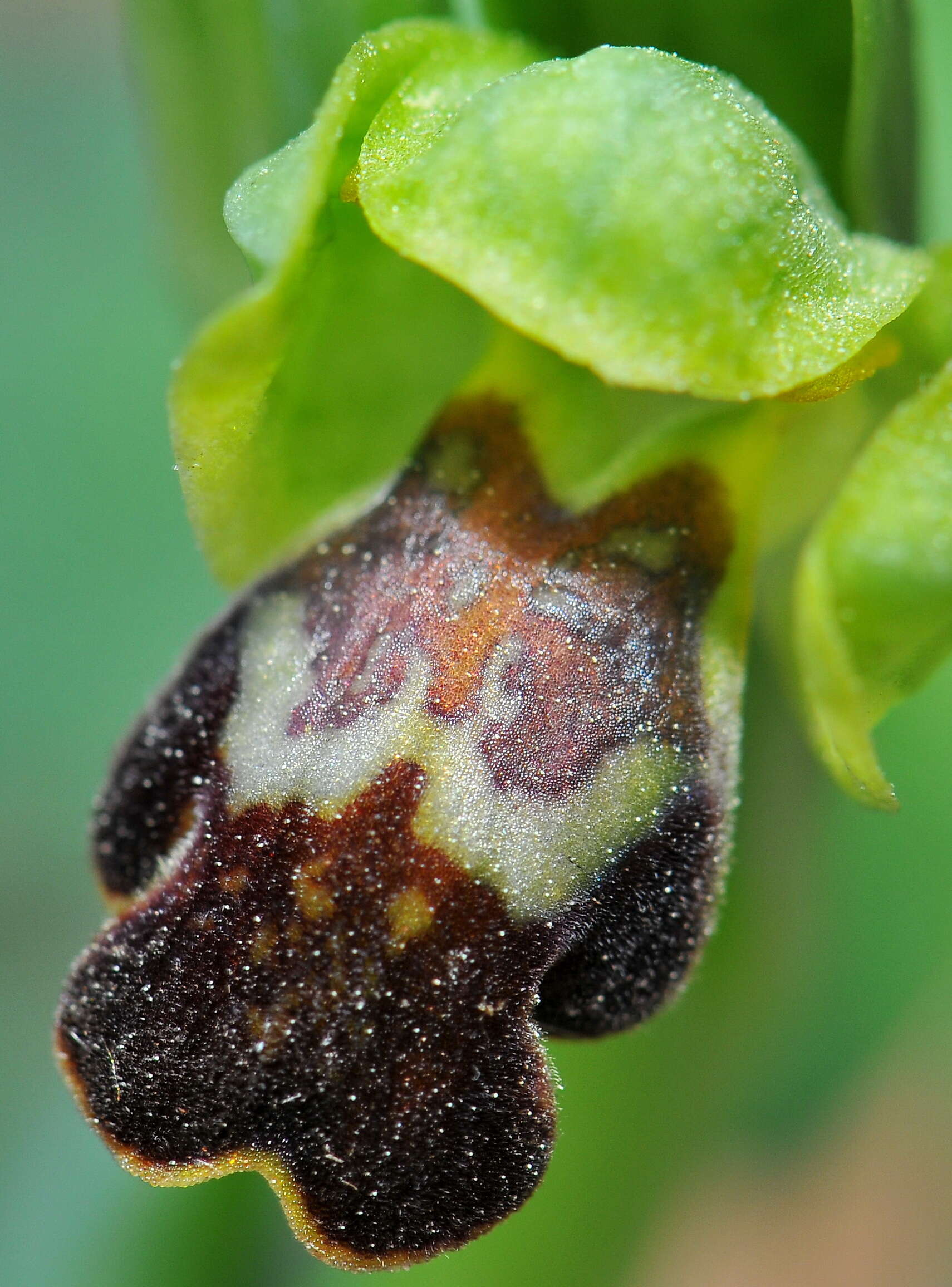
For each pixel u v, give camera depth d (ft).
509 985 0.25
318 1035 0.25
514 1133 0.25
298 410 0.26
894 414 0.25
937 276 0.25
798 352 0.25
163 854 0.25
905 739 0.36
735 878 0.28
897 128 0.26
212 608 0.43
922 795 0.36
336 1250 0.25
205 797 0.25
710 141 0.24
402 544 0.25
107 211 0.46
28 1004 0.42
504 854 0.25
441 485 0.26
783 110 0.26
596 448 0.26
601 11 0.26
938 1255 0.46
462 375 0.26
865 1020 0.38
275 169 0.25
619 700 0.25
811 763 0.28
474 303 0.26
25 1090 0.41
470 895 0.25
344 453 0.26
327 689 0.25
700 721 0.25
